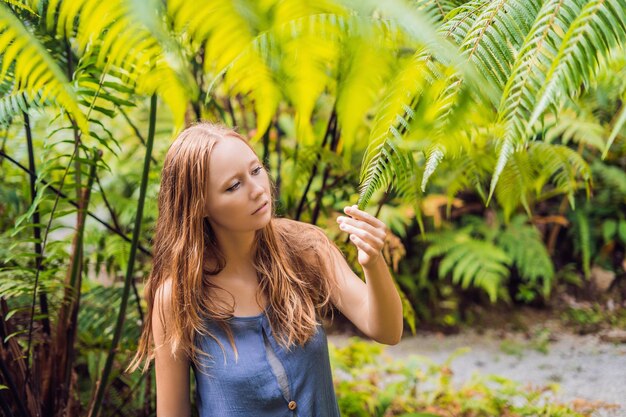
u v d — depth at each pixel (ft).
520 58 2.19
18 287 4.26
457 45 2.45
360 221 2.98
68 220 10.85
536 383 7.86
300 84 1.89
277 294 3.38
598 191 11.26
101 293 5.92
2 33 2.53
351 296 3.60
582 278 11.25
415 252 11.30
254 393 3.24
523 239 10.70
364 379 7.43
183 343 3.34
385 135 2.34
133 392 5.94
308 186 5.48
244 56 1.84
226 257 3.41
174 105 2.58
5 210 6.28
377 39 1.89
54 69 2.21
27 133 4.65
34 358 4.96
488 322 10.46
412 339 10.05
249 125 7.09
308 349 3.38
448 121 2.27
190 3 1.66
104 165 4.18
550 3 2.22
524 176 5.00
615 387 7.43
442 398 6.64
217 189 3.10
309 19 1.72
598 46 1.98
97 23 2.02
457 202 9.89
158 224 3.44
